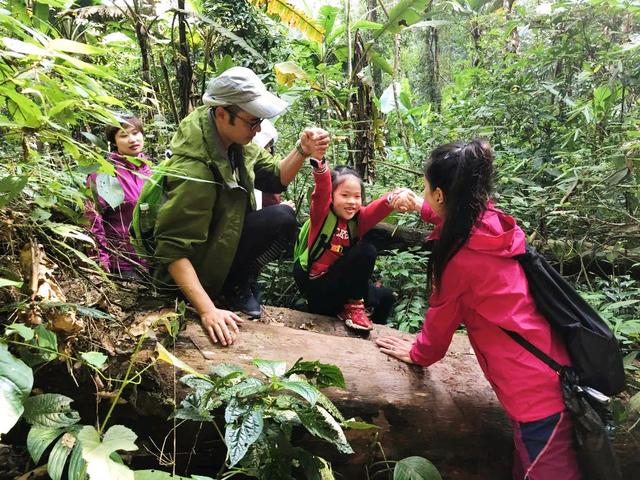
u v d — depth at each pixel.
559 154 3.15
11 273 1.54
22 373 1.11
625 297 2.54
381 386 1.85
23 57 1.24
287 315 2.42
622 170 2.64
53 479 1.13
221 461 1.78
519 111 3.84
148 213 2.02
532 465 1.60
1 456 1.72
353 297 2.41
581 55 3.71
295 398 1.58
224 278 2.09
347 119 3.99
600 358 1.60
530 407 1.60
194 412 1.43
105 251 2.10
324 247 2.30
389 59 8.95
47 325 1.52
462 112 4.40
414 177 4.05
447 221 1.65
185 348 1.81
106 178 1.66
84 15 3.65
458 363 2.06
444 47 10.36
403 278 3.17
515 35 5.18
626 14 3.60
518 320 1.63
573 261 3.04
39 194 1.75
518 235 1.72
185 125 2.00
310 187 3.44
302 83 3.97
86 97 1.37
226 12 4.06
